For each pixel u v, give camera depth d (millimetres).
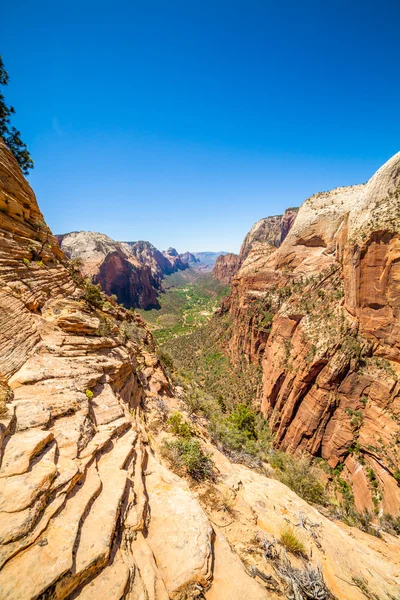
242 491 10531
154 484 8141
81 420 8516
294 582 6281
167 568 5430
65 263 24531
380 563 9727
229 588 5398
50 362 11164
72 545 4527
